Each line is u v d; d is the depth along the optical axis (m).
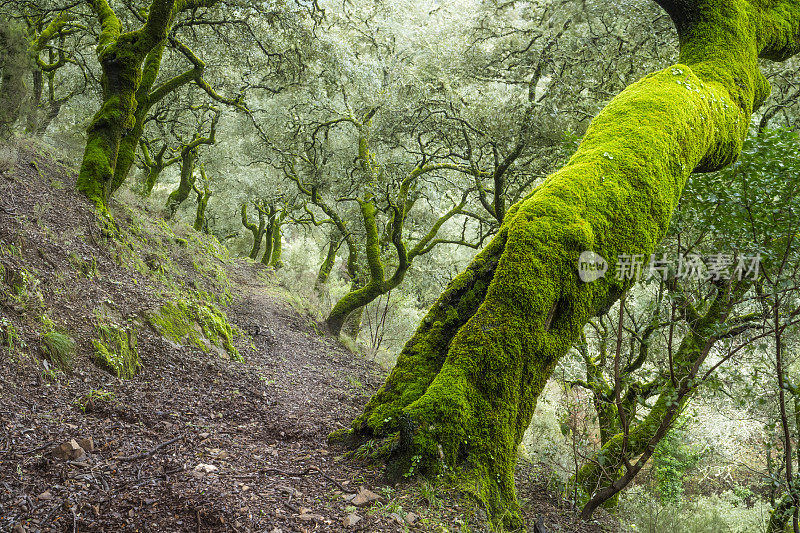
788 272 4.80
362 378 9.27
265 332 9.83
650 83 4.92
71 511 3.15
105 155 8.75
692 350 6.59
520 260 4.22
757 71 5.37
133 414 4.65
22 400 4.21
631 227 4.31
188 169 16.03
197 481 3.61
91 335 5.45
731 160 5.04
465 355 4.26
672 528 7.11
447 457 4.02
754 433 9.24
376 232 13.62
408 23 13.41
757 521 9.54
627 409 7.37
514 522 3.98
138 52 8.76
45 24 13.72
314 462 4.28
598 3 8.08
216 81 13.66
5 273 5.15
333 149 14.03
